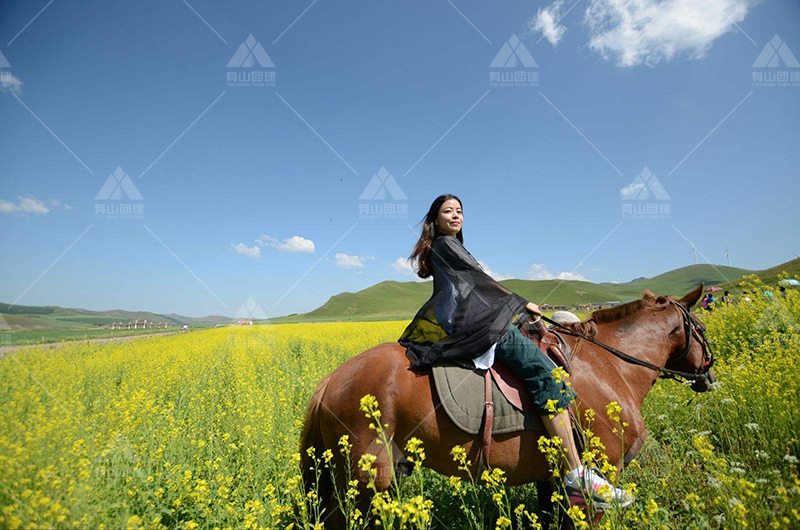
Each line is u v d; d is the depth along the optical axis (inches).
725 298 410.3
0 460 91.4
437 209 135.3
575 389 117.6
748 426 151.5
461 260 122.3
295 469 136.8
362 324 1151.6
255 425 189.5
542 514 128.6
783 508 95.8
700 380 153.6
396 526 109.0
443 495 141.4
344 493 109.2
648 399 212.7
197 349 506.0
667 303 148.9
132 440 148.9
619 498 104.4
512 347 110.0
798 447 145.3
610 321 145.8
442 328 117.6
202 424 202.7
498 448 107.8
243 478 142.6
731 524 94.1
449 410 105.9
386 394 109.2
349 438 108.7
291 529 111.9
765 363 203.8
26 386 137.7
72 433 118.5
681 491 139.1
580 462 110.5
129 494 107.4
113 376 297.6
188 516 112.3
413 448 95.4
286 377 312.3
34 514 84.0
